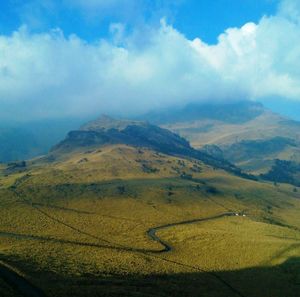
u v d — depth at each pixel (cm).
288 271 17175
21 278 12531
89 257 18138
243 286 15562
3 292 10769
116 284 13850
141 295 12825
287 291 15050
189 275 16700
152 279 15400
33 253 17300
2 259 14725
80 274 14400
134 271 16262
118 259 18350
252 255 19650
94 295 11981
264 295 14675
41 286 11962
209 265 18400
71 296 11506
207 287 15212
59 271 14212
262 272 17262
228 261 18950
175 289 14438
